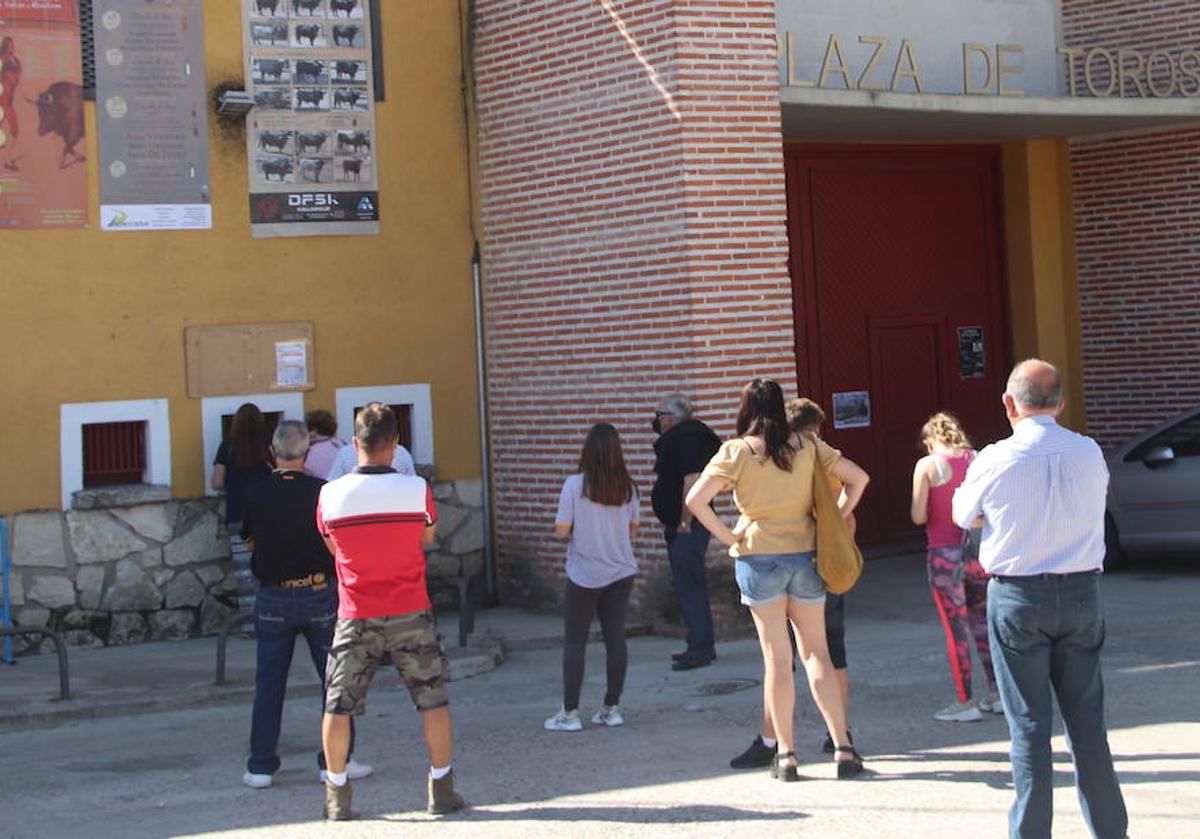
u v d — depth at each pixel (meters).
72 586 12.42
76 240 12.58
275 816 7.49
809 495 7.62
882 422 16.66
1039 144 17.34
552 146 13.36
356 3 13.68
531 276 13.68
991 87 16.64
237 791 8.03
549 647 12.44
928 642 11.70
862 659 11.09
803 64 15.30
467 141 14.15
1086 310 17.39
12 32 12.35
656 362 12.49
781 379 12.50
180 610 12.79
